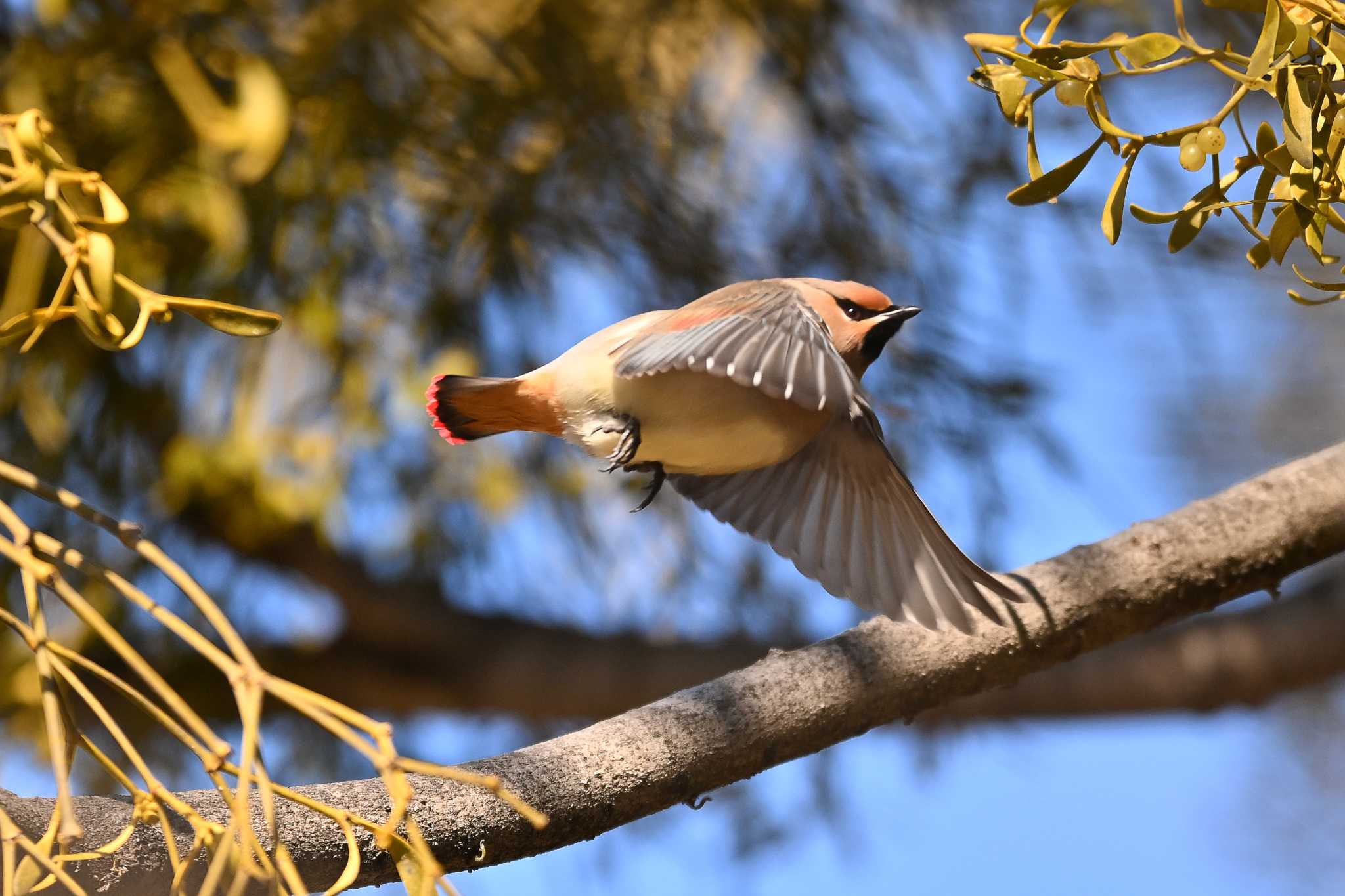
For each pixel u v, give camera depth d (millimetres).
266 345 9242
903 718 5398
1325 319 10195
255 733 3416
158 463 9672
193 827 3986
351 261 9391
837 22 10312
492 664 11148
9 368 9219
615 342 6176
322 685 11227
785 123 10484
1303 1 4270
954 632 5438
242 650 3539
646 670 10945
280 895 3295
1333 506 5695
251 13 9086
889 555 5938
